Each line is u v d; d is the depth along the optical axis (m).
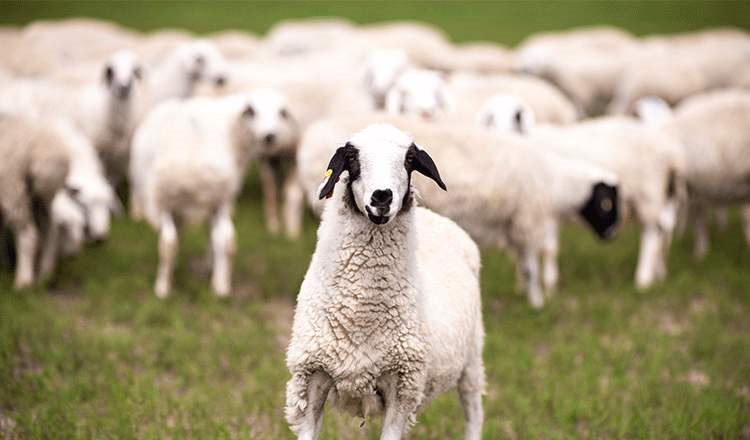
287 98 16.59
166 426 8.61
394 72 15.81
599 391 9.80
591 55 27.14
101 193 14.21
